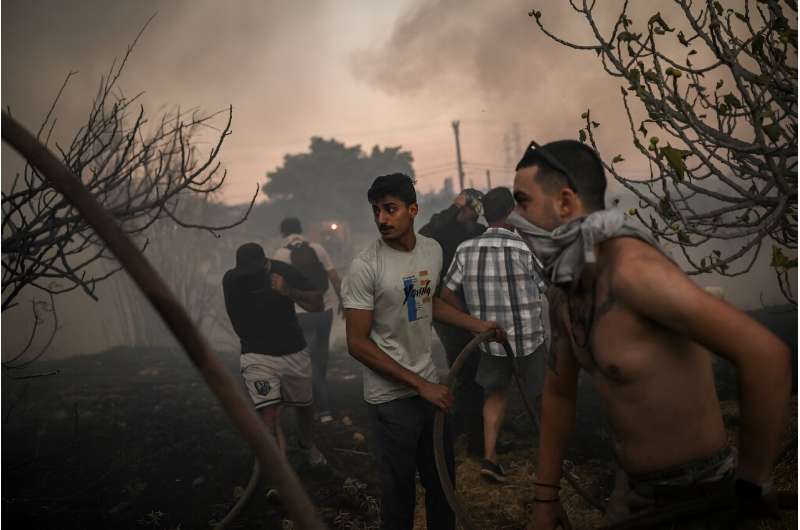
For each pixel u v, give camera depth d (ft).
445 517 9.23
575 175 4.66
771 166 6.79
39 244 8.89
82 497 12.21
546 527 5.82
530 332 12.46
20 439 15.55
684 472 4.63
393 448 8.86
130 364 26.91
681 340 4.50
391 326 8.95
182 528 11.19
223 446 14.98
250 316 12.59
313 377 17.40
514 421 15.24
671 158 7.00
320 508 11.84
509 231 12.69
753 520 4.57
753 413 3.94
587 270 4.65
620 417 4.76
